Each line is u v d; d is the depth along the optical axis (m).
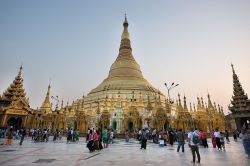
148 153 22.47
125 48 126.56
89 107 93.50
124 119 77.75
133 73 115.12
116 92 96.19
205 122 89.62
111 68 121.94
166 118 73.12
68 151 23.42
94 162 15.39
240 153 22.64
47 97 98.00
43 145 32.38
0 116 66.31
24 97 75.31
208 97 104.81
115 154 21.11
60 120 80.56
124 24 135.75
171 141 35.78
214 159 17.66
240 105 81.38
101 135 29.84
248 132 19.88
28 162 14.80
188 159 17.64
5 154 19.47
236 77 87.06
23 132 33.19
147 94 95.00
